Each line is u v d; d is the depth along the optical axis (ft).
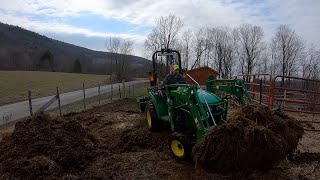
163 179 18.21
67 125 24.39
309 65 153.69
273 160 16.89
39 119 23.91
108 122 35.32
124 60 258.37
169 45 192.85
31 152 20.65
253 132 16.16
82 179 18.21
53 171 18.79
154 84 31.81
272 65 173.99
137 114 41.16
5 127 38.32
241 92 21.89
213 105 20.62
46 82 147.33
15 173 18.16
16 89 103.91
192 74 106.01
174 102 22.70
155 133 26.55
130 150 24.56
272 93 33.78
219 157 17.04
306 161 21.22
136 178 18.38
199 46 197.26
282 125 17.53
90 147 23.21
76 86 131.54
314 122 35.45
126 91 105.09
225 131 16.75
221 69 192.03
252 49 181.27
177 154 20.86
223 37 192.34
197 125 19.16
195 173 18.47
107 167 20.21
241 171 17.33
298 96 52.16
